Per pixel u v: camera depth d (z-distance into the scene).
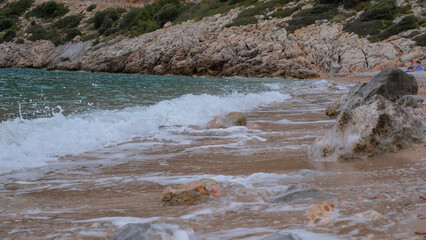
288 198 3.22
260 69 38.38
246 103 13.83
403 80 9.99
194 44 44.00
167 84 23.91
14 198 3.81
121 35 57.62
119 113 9.54
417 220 2.38
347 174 4.09
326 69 35.50
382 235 2.17
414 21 37.03
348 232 2.25
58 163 5.59
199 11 56.00
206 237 2.40
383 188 3.31
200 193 3.45
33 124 7.06
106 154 6.24
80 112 9.75
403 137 5.20
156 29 55.31
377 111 5.14
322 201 3.00
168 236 2.39
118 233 2.47
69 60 56.12
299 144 6.60
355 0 43.16
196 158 5.85
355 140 4.96
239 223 2.66
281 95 16.95
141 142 7.27
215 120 9.18
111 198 3.82
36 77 30.08
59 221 3.02
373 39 37.06
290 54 37.66
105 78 31.36
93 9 72.06
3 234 2.73
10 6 76.69
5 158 5.52
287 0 49.69
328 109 10.39
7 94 14.61
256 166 5.03
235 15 48.78
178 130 8.60
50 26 68.69
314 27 41.41
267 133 8.02
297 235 2.26
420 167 4.16
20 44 63.34
